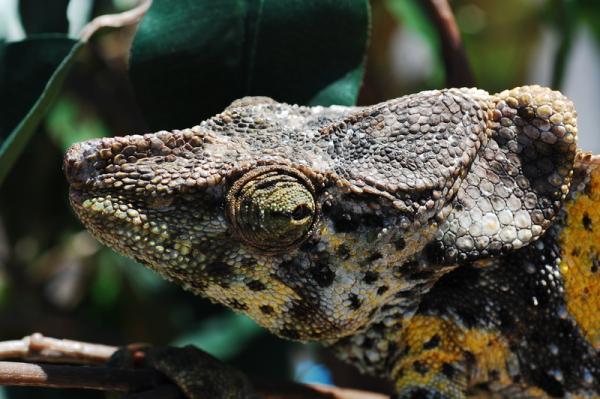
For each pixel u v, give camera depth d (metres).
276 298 0.35
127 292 0.52
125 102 0.50
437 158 0.35
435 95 0.35
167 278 0.35
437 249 0.35
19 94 0.38
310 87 0.38
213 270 0.35
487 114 0.35
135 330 0.51
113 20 0.39
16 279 0.52
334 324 0.35
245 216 0.34
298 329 0.35
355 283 0.35
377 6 0.53
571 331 0.36
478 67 0.61
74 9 0.44
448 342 0.36
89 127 0.53
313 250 0.35
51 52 0.38
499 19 0.59
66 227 0.53
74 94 0.50
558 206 0.35
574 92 0.80
